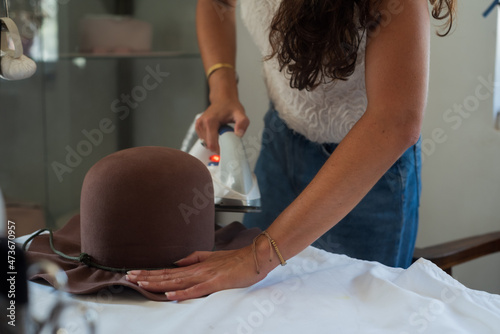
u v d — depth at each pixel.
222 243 0.97
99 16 2.15
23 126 2.24
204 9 1.20
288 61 0.88
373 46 0.75
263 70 1.19
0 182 2.25
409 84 0.73
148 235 0.80
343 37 0.81
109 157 0.83
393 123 0.73
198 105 2.27
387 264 1.15
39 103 2.23
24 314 0.43
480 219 1.73
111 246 0.81
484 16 1.44
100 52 2.16
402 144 0.74
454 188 1.77
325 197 0.76
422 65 0.73
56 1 2.14
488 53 1.62
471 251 1.20
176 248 0.82
